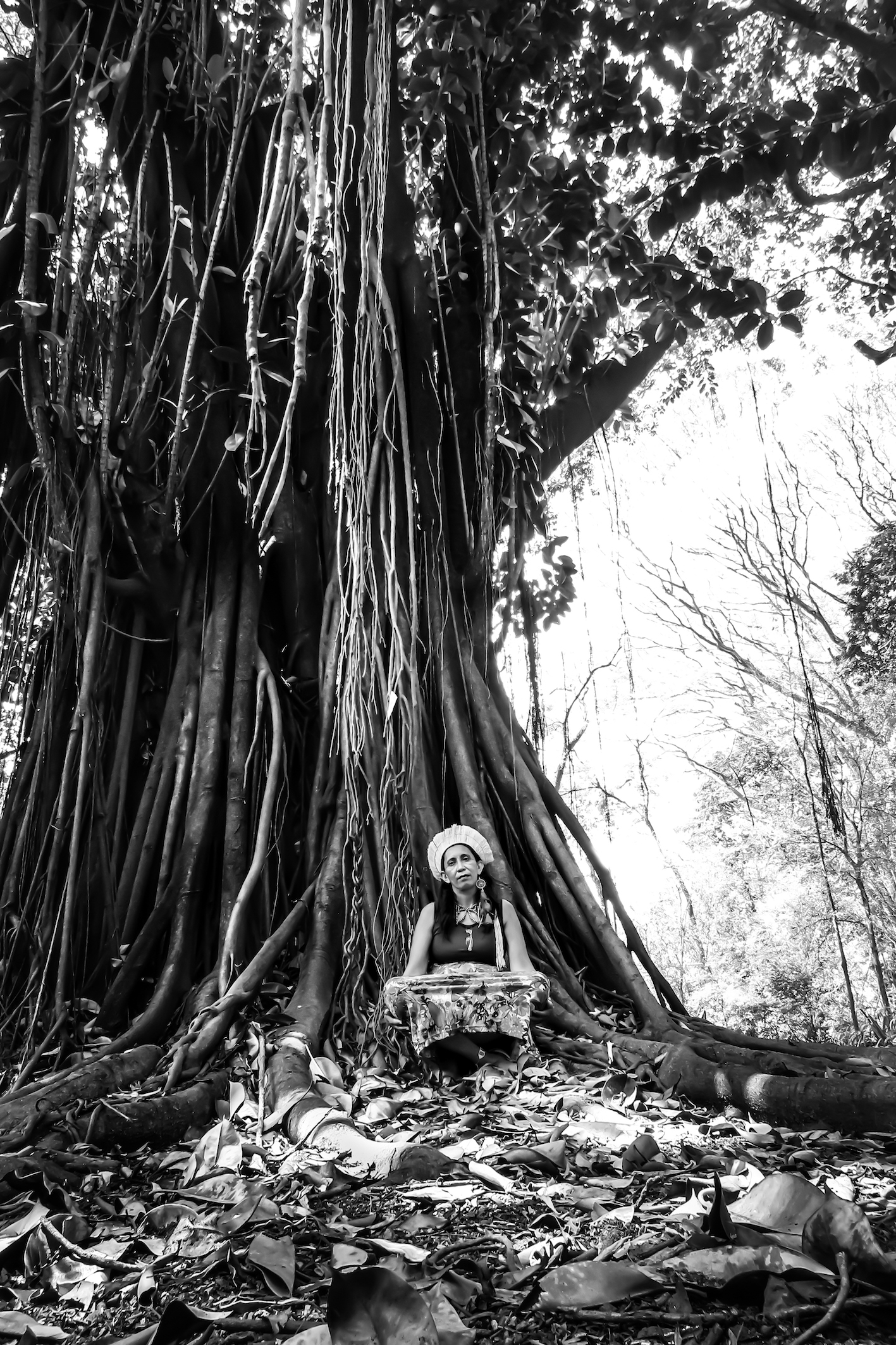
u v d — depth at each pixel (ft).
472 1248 5.91
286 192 13.52
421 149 19.13
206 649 16.21
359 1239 6.14
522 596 22.36
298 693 17.10
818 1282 5.02
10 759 15.80
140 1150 9.25
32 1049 12.35
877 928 42.91
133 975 13.53
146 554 15.88
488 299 16.89
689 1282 5.19
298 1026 12.14
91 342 16.40
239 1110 10.39
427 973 13.29
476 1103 10.70
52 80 15.70
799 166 17.30
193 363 16.85
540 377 20.29
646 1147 8.04
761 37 24.53
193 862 14.43
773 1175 6.13
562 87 19.51
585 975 15.16
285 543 17.37
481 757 16.21
